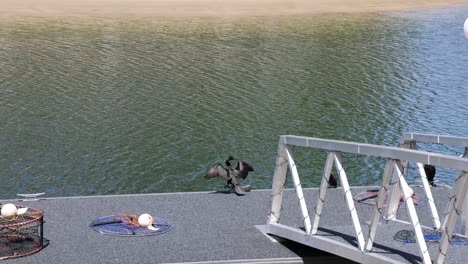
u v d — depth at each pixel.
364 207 10.28
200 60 37.19
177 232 9.15
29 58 36.69
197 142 22.23
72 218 9.70
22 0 58.81
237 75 33.75
